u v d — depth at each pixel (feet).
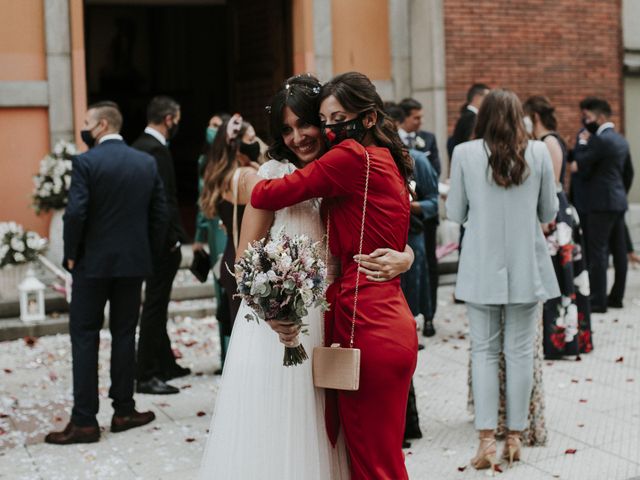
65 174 29.68
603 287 30.32
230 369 11.41
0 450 18.20
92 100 61.52
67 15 32.04
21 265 28.58
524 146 16.49
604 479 16.15
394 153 11.70
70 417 20.15
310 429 11.16
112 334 19.29
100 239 18.52
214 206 18.44
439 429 19.13
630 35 42.06
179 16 61.21
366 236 11.23
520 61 39.32
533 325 16.89
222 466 11.20
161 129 22.70
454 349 25.86
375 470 11.12
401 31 37.88
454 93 38.04
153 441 18.62
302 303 10.30
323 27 36.22
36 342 26.99
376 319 11.14
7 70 31.60
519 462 17.04
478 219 16.75
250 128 18.43
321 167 10.97
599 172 30.07
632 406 20.35
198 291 31.04
